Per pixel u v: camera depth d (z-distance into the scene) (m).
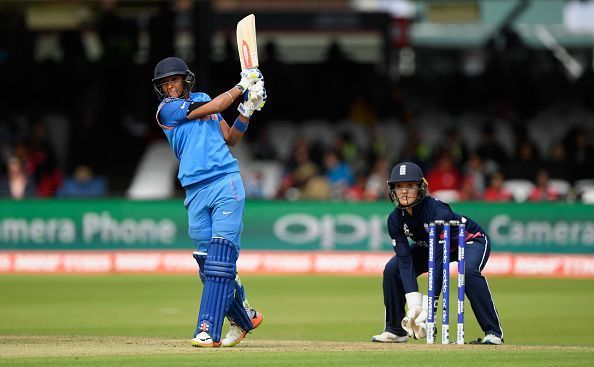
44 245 65.50
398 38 89.81
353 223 64.69
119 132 84.12
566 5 93.38
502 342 29.22
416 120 84.81
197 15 76.81
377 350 26.17
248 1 114.88
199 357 24.02
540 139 83.75
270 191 76.31
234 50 80.69
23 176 73.56
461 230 28.80
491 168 74.50
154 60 82.69
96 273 65.12
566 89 87.00
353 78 84.38
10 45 84.56
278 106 83.31
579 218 63.47
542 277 63.19
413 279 29.28
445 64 92.62
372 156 76.06
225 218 26.05
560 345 32.16
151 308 47.16
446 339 28.88
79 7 83.69
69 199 65.56
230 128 27.20
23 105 84.62
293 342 30.22
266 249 65.25
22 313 44.91
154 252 65.12
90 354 25.06
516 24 93.50
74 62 84.69
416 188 28.88
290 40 90.94
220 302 26.20
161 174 79.88
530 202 63.56
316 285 58.28
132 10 84.19
